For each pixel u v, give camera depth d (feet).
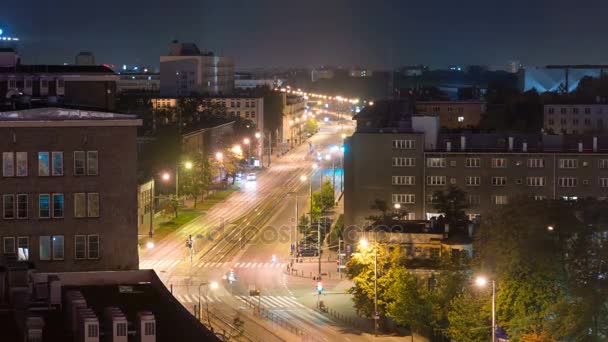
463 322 553.64
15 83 469.98
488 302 550.77
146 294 305.53
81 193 403.34
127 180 405.39
